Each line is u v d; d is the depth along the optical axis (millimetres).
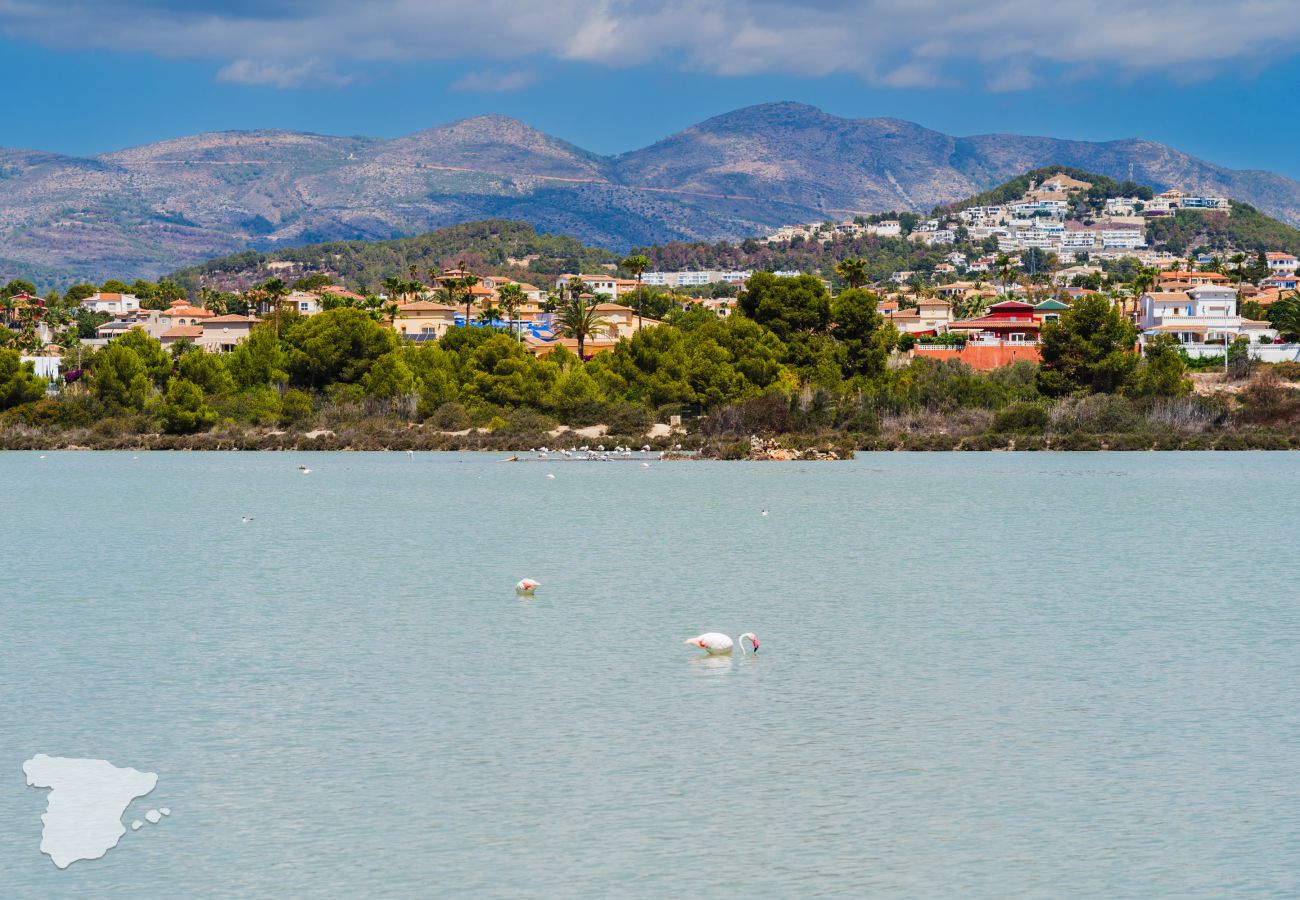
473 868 35375
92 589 78000
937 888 34062
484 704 50562
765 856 36031
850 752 44406
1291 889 33906
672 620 67062
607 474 166125
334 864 35656
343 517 118625
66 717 49125
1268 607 70438
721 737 46156
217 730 47344
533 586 74812
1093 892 33812
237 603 72688
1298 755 43969
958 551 93625
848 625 65625
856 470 169750
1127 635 63031
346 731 47062
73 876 35031
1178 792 40594
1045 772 42406
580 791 40812
